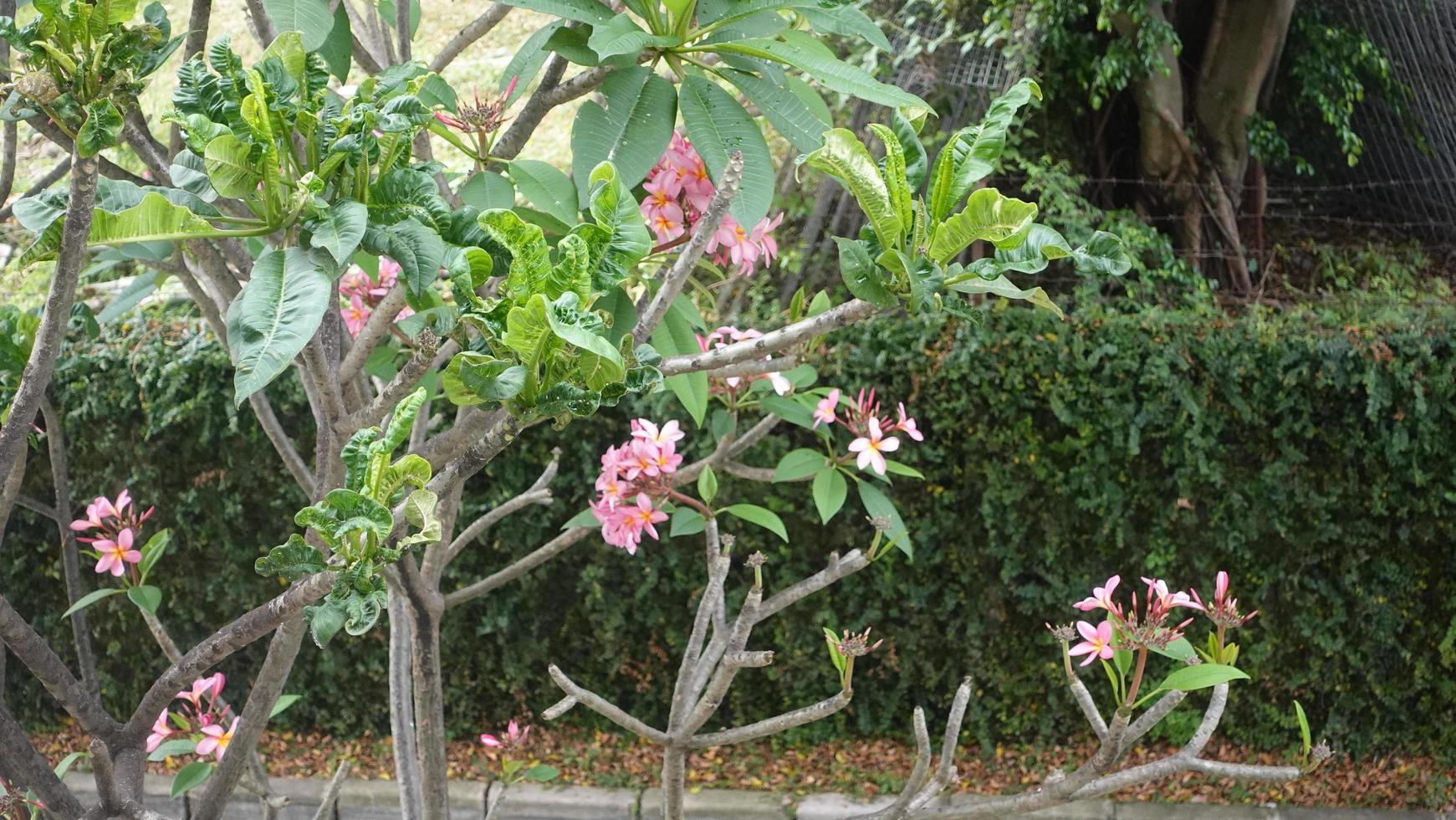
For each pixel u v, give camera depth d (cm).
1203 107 528
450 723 450
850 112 482
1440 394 389
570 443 407
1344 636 411
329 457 113
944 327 398
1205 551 407
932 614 418
